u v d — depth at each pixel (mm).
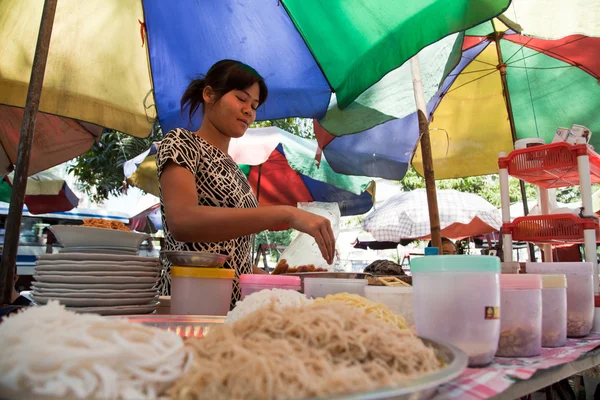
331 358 515
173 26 2490
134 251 1303
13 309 1014
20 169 1334
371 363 514
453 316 734
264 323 592
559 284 1029
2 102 2219
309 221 1257
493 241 8664
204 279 1141
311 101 2797
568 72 3416
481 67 3695
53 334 428
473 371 699
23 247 7781
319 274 1558
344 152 3752
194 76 2676
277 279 1118
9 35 2205
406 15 1879
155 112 2660
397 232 7090
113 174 6105
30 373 385
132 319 961
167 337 501
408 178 9609
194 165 1458
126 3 2357
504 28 3209
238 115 1612
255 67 2666
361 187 4457
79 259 1144
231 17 2477
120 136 5879
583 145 1644
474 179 10289
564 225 1691
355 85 2232
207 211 1279
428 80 2795
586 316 1181
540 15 2188
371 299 1017
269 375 424
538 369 718
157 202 6883
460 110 3895
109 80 2424
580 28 2111
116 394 394
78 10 2262
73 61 2305
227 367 462
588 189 1625
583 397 1631
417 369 551
